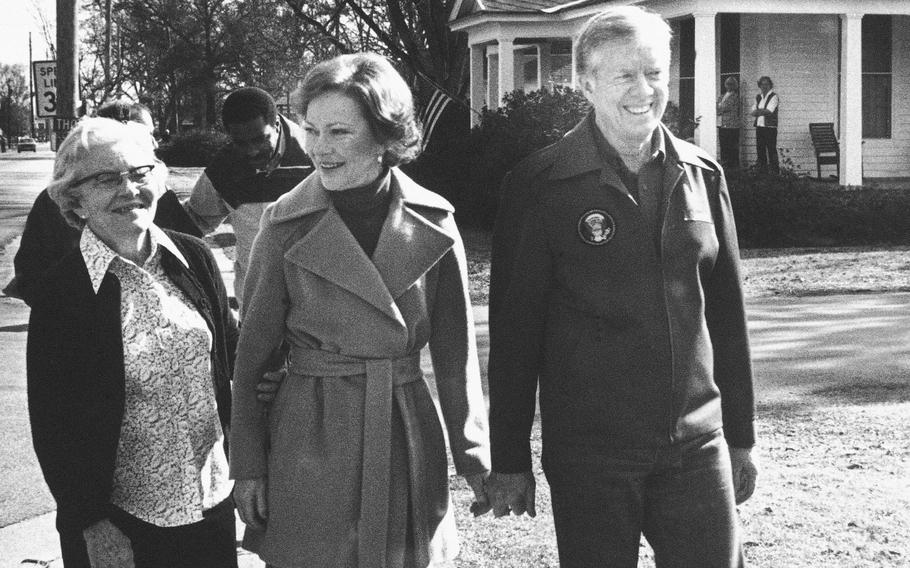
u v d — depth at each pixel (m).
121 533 3.48
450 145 23.33
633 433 3.32
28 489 6.38
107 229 3.47
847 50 21.05
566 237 3.33
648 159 3.40
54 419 3.37
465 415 3.46
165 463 3.47
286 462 3.31
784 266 15.24
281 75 62.06
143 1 66.88
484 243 19.42
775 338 10.53
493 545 5.16
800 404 7.88
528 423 3.48
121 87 66.00
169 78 67.88
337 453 3.27
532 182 3.39
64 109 18.55
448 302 3.46
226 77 67.50
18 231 22.14
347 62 3.30
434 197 3.47
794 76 22.61
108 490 3.40
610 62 3.29
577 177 3.35
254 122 5.86
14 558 5.29
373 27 30.98
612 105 3.31
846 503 5.59
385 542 3.28
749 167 19.86
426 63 31.34
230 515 3.64
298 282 3.32
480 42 28.20
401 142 3.33
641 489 3.37
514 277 3.41
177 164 59.09
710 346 3.43
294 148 6.02
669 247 3.34
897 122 23.06
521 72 30.97
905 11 21.06
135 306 3.46
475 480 3.52
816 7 20.72
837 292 13.31
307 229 3.33
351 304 3.29
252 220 6.04
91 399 3.38
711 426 3.41
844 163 21.23
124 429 3.44
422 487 3.36
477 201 21.83
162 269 3.57
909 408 7.68
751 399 3.57
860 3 20.91
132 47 68.31
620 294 3.32
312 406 3.31
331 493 3.26
